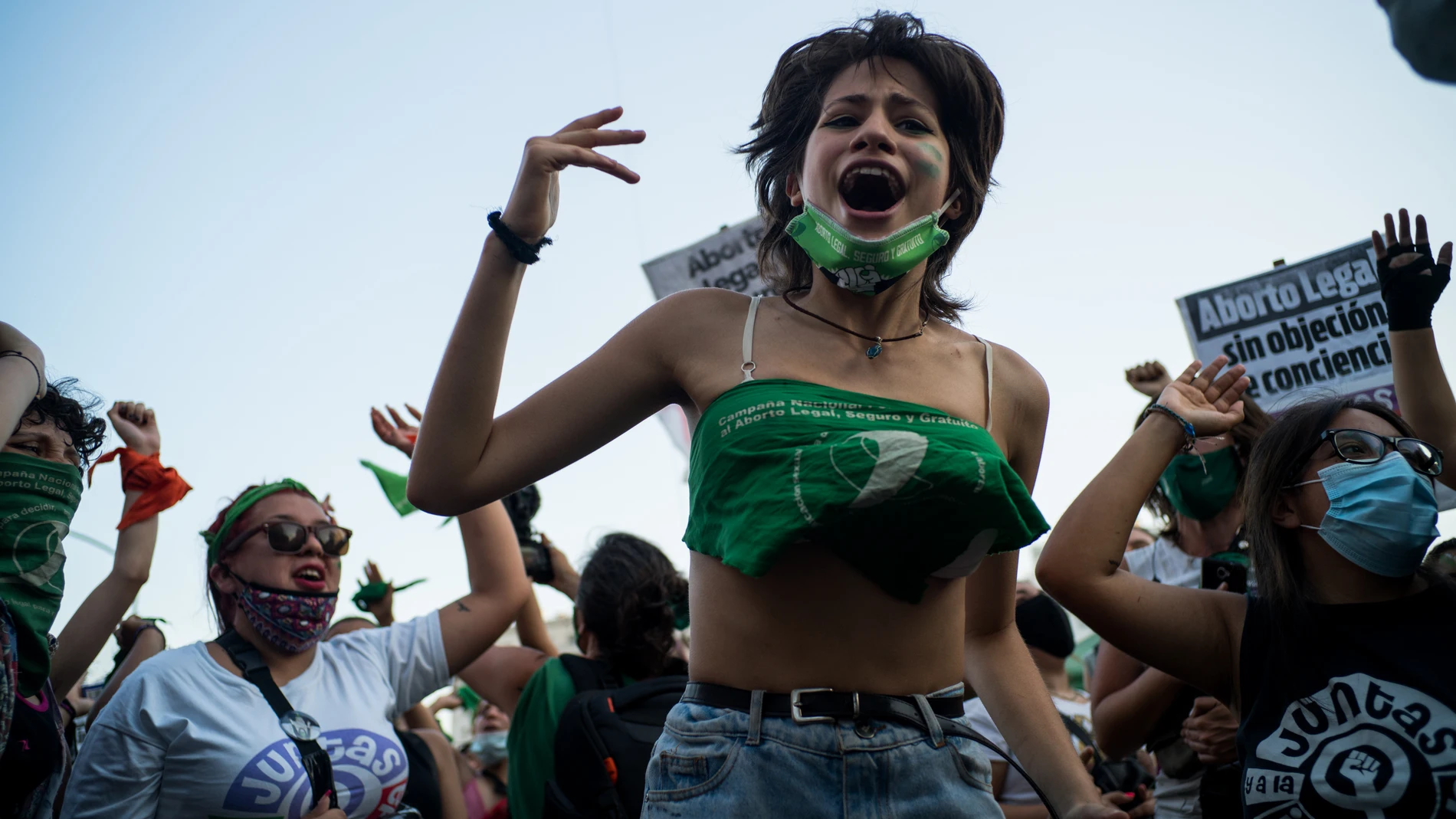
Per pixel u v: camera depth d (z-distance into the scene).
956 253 2.47
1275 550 2.79
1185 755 3.59
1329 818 2.49
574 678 3.81
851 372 2.09
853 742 1.89
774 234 2.49
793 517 1.81
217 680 3.24
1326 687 2.61
